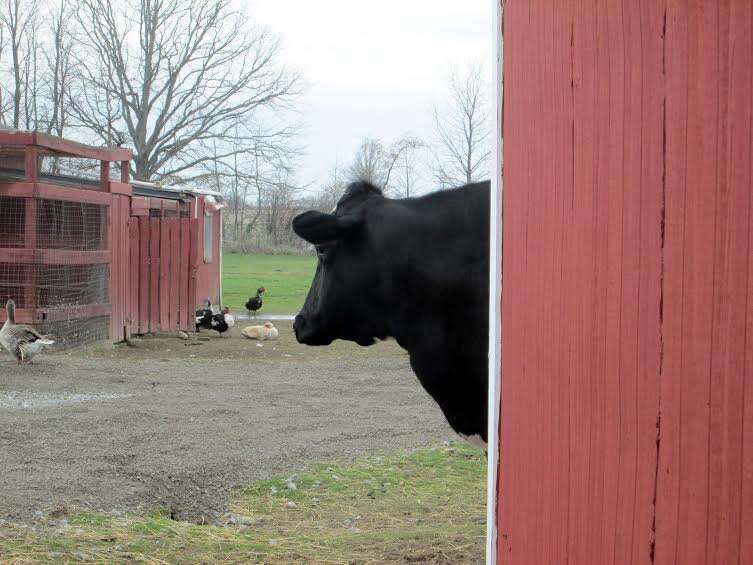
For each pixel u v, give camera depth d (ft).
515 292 8.86
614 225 7.20
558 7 7.93
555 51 8.00
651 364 6.81
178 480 24.25
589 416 7.55
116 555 17.43
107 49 152.15
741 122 5.99
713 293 6.23
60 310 50.52
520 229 8.72
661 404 6.72
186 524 20.29
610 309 7.27
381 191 16.56
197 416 33.65
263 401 38.01
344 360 54.34
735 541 6.06
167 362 50.96
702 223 6.31
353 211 16.01
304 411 35.91
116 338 57.93
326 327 16.63
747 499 5.95
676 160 6.55
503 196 9.11
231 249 166.81
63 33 151.84
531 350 8.52
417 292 15.28
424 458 27.89
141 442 28.55
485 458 27.96
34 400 35.76
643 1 6.86
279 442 29.66
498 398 9.25
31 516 20.02
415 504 22.82
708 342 6.28
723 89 6.13
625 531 7.11
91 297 54.75
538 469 8.38
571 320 7.79
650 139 6.80
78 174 57.21
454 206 15.34
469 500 23.24
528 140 8.52
